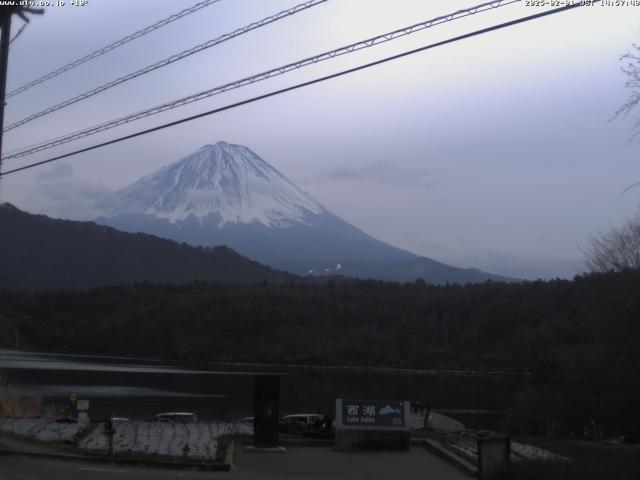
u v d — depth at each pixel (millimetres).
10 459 16156
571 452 20641
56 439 19547
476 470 16609
